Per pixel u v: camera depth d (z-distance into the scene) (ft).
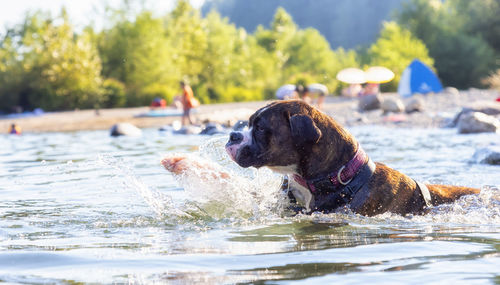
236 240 10.74
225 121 55.31
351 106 77.41
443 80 175.42
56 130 62.08
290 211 13.99
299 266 8.66
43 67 124.88
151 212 13.97
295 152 13.24
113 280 7.98
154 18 142.10
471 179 18.69
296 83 147.02
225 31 159.12
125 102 125.08
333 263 8.86
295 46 186.39
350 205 13.29
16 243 10.66
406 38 153.38
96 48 137.80
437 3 192.03
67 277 8.19
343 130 13.57
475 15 195.11
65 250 9.96
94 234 11.47
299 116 12.75
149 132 49.96
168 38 147.33
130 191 17.22
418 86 95.61
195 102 59.52
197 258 9.21
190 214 13.60
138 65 133.80
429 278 7.94
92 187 18.22
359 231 11.59
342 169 13.29
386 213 13.32
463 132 37.78
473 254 9.43
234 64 154.10
